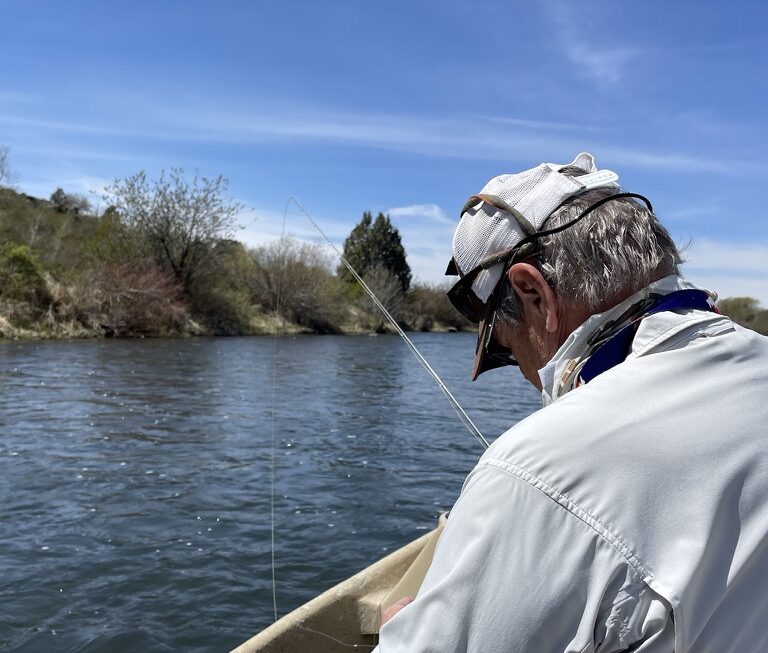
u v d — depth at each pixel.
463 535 0.92
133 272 32.50
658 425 0.92
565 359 1.10
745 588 0.88
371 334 40.41
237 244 35.91
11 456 8.45
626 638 0.84
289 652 2.25
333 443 9.76
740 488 0.90
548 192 1.15
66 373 16.66
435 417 12.40
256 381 16.69
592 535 0.86
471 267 1.23
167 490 7.15
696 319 1.04
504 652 0.86
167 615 4.47
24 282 27.52
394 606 1.48
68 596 4.71
